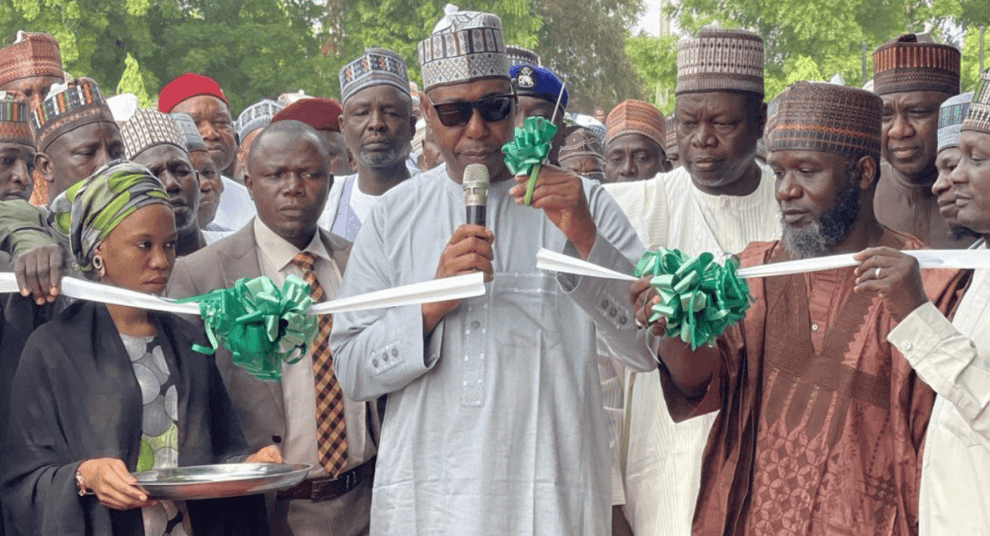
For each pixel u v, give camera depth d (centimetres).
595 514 407
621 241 425
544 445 402
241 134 781
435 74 411
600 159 722
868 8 2270
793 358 409
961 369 362
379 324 414
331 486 464
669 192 518
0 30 2328
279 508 463
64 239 455
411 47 2736
